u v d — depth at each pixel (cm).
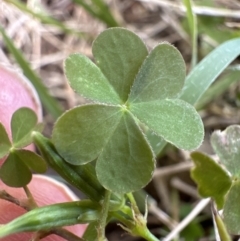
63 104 19
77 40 20
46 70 19
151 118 7
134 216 8
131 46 7
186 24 18
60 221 7
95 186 7
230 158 8
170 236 13
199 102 15
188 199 16
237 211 7
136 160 7
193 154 8
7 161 8
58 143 7
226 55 12
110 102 7
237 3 17
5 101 13
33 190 12
